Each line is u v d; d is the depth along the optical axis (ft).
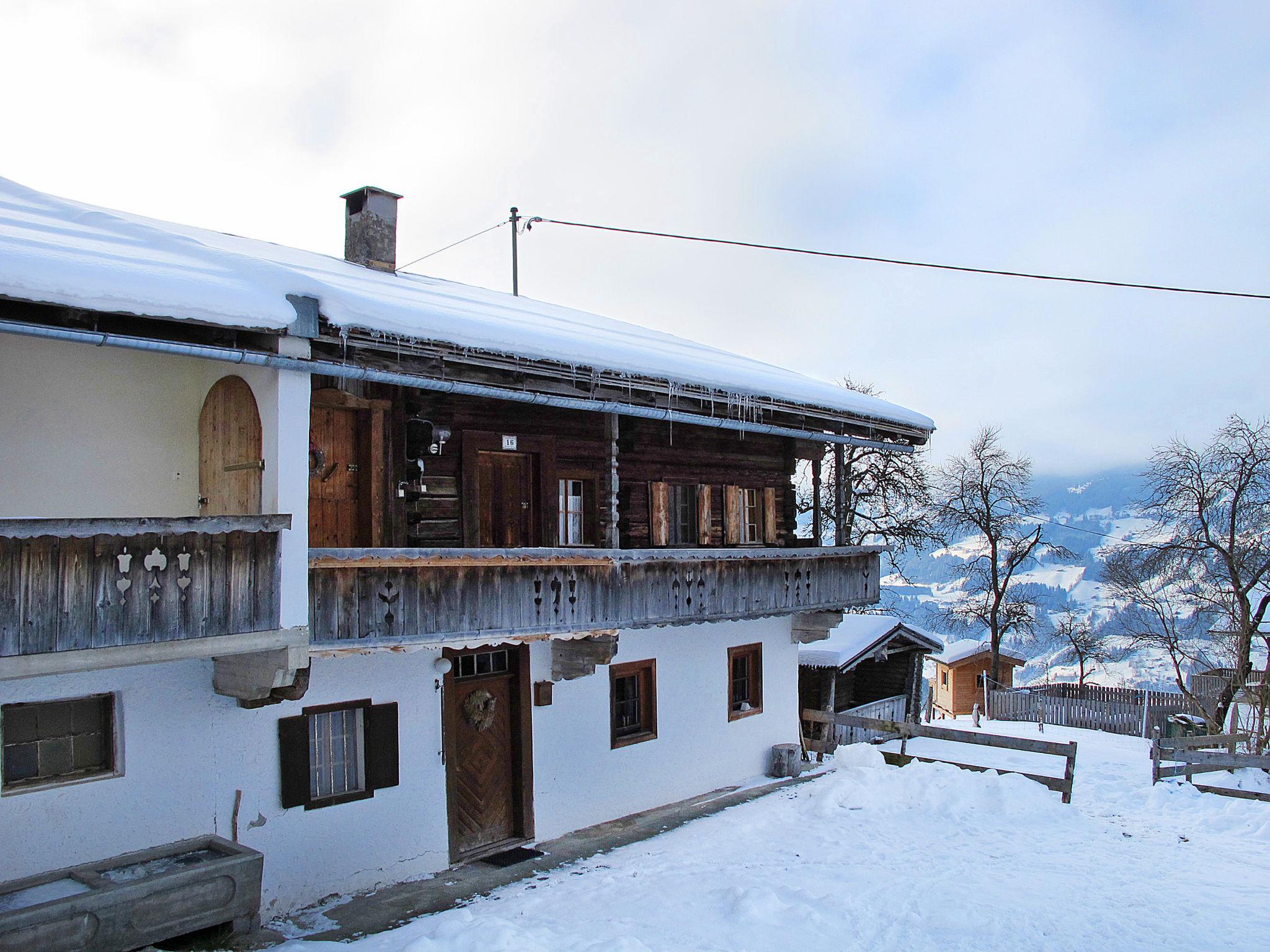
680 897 32.81
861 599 56.95
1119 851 40.06
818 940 28.94
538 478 43.06
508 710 41.57
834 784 47.14
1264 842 42.09
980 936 29.60
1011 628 121.29
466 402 40.22
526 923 30.04
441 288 47.75
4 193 35.96
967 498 115.34
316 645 29.17
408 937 28.22
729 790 52.21
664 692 49.37
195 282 25.26
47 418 28.96
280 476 27.04
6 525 22.20
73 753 28.19
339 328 28.37
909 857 37.91
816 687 72.08
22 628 22.35
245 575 26.27
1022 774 48.96
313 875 33.35
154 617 24.47
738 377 43.65
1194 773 54.70
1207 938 29.96
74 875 25.79
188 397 31.60
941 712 119.55
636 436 48.08
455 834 38.22
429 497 38.68
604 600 39.37
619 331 52.34
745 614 47.24
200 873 25.85
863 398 54.39
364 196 49.57
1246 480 93.71
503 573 35.19
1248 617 91.30
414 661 37.06
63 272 22.86
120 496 30.07
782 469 58.18
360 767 35.50
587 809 44.37
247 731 31.68
